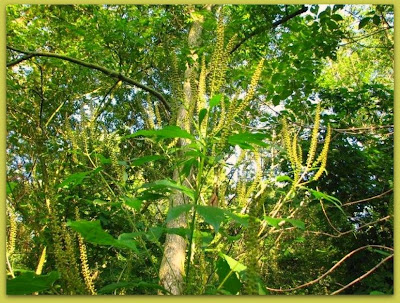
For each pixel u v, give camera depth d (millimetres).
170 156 3287
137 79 9414
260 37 7504
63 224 1995
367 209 7254
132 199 2699
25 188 3658
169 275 4008
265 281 4934
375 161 7547
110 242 1877
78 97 8617
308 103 7422
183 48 6375
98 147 3529
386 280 6793
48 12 8156
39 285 1692
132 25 7305
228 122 2463
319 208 6730
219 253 2312
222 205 2941
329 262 7441
